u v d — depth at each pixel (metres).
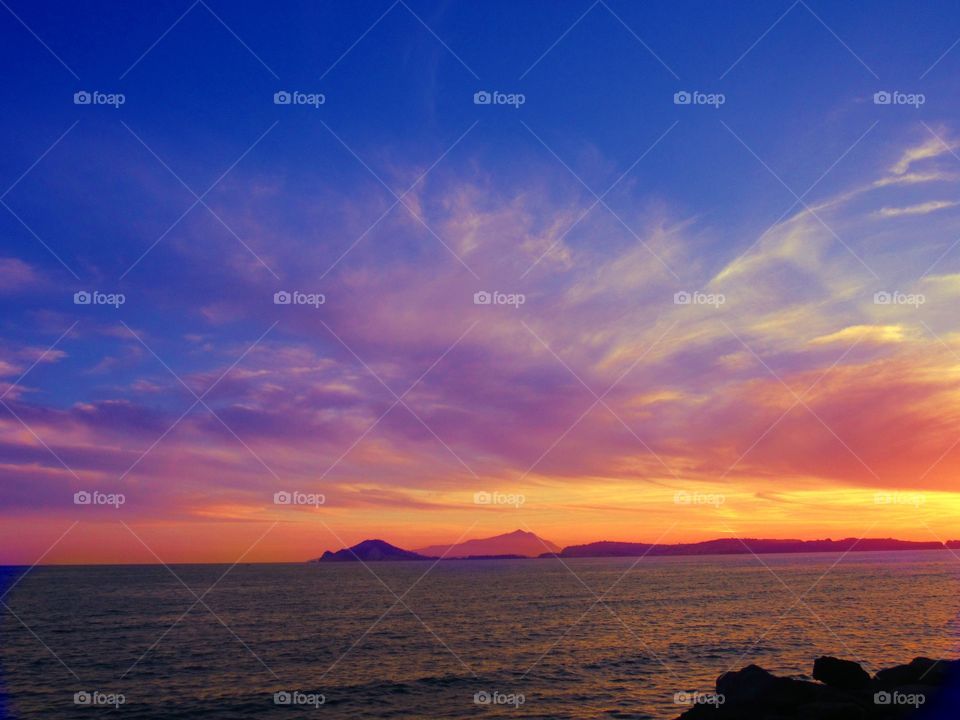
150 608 65.56
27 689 29.17
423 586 97.31
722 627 45.12
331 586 99.88
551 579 115.25
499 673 31.05
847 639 38.53
